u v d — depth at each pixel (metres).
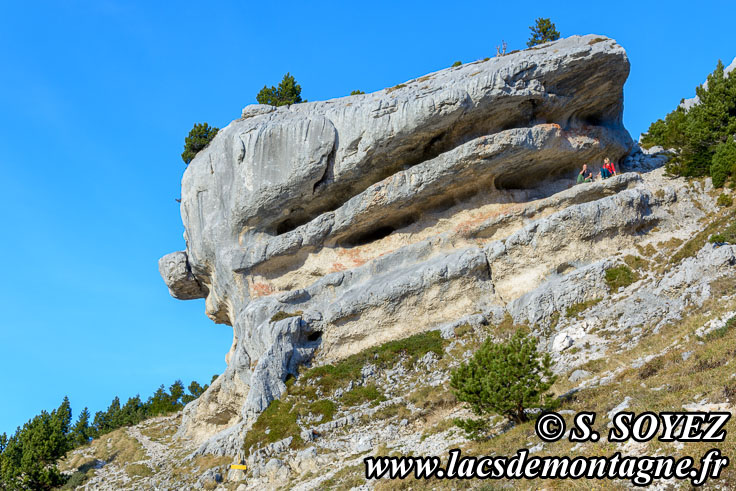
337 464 27.20
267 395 33.28
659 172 39.16
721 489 14.85
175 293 46.75
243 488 29.17
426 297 35.38
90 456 42.94
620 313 29.86
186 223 43.75
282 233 40.97
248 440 31.33
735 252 29.14
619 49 36.00
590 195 35.91
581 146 37.22
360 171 38.22
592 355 27.56
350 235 39.16
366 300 35.84
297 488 25.88
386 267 37.53
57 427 41.31
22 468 37.84
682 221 34.62
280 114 41.31
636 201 34.31
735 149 35.69
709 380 19.56
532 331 31.75
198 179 42.59
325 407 31.81
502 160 35.75
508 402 22.38
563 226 34.16
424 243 37.16
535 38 53.97
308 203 39.78
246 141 40.34
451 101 35.06
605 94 37.78
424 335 34.50
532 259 34.56
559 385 25.62
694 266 29.45
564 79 36.31
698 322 25.34
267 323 36.72
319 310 37.34
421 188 36.53
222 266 40.84
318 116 39.00
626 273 32.34
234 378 38.16
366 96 40.19
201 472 33.16
